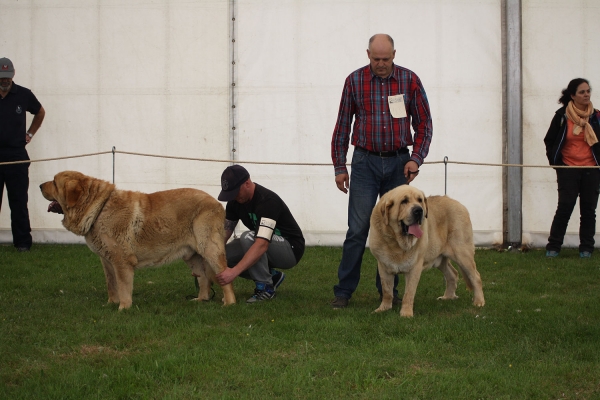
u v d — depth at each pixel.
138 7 9.14
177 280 6.97
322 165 9.11
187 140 9.23
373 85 5.66
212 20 9.12
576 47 8.93
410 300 5.40
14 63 9.22
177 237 5.82
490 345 4.51
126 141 9.27
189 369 3.98
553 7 8.90
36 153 9.30
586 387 3.79
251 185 5.94
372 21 9.05
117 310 5.50
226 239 6.33
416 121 5.82
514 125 8.91
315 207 9.22
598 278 6.96
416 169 5.62
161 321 5.09
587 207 8.33
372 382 3.80
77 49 9.20
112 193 5.70
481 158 9.09
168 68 9.18
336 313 5.43
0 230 9.43
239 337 4.70
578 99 8.30
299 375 3.86
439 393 3.67
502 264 7.87
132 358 4.18
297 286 6.67
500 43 8.98
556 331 4.80
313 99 9.13
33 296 6.02
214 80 9.16
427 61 9.03
